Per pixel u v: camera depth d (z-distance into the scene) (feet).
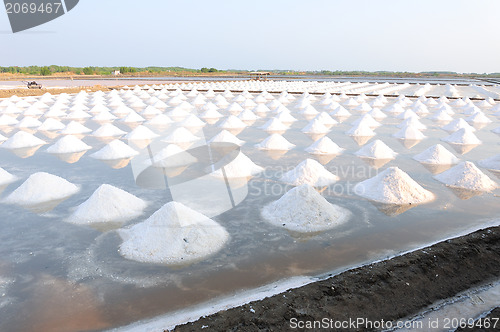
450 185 18.92
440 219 14.85
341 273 10.32
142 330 8.50
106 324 8.80
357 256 11.91
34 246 12.71
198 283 10.42
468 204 16.48
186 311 9.19
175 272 10.99
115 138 32.22
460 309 9.12
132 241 12.53
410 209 15.84
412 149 27.53
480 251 11.41
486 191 18.07
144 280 10.59
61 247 12.63
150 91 76.13
